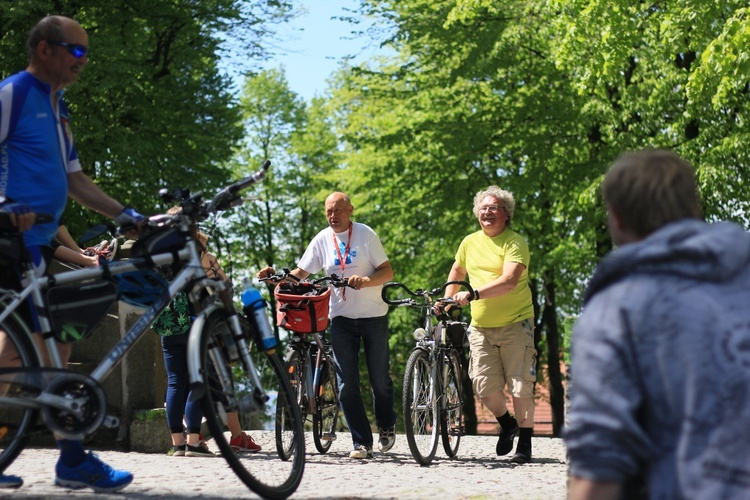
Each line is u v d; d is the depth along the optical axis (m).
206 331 6.39
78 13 27.66
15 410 6.50
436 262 32.66
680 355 2.84
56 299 6.54
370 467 9.99
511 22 28.39
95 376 6.37
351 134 31.95
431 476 9.20
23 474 7.85
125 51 26.27
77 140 26.27
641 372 2.88
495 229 11.36
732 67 17.52
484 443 13.81
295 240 53.12
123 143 26.97
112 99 28.47
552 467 10.63
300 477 6.80
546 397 39.34
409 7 30.61
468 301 10.91
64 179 6.98
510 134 29.08
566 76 28.44
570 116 28.25
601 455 2.82
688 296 2.88
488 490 7.98
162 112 29.23
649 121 26.61
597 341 2.92
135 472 8.59
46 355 6.59
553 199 28.94
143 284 6.79
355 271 11.13
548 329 33.66
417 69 32.03
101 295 6.62
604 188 3.28
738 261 2.93
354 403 11.02
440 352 11.31
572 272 30.56
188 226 6.75
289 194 52.22
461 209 30.30
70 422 6.30
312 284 11.18
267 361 6.84
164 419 11.41
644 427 2.91
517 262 11.09
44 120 6.86
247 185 6.87
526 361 11.29
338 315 11.14
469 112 29.84
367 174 33.34
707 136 25.59
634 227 3.19
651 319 2.88
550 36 28.17
